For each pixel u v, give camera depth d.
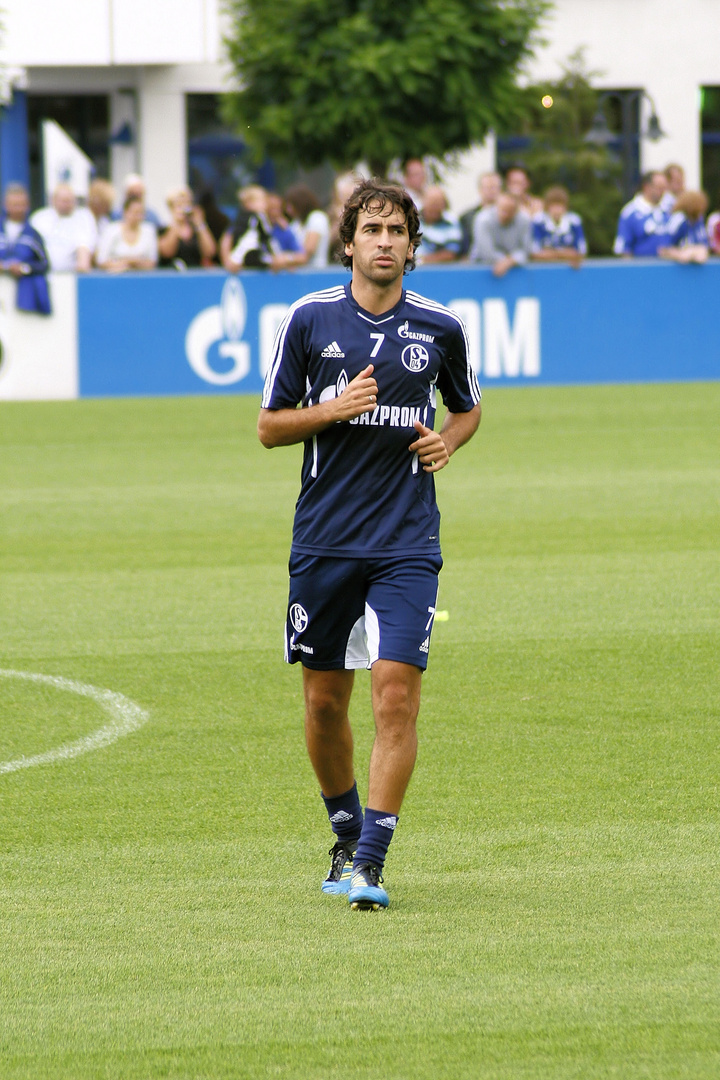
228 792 18.97
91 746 20.91
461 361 16.56
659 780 19.25
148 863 16.47
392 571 15.85
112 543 35.88
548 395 63.28
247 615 28.81
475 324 65.56
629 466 46.69
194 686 24.02
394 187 15.87
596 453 49.06
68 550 35.09
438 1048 11.95
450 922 14.62
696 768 19.75
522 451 49.62
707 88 106.69
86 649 26.36
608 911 14.84
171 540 36.19
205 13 89.94
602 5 103.56
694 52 105.19
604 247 88.69
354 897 14.88
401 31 72.69
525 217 65.56
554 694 23.33
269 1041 12.10
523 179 67.38
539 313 66.19
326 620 16.08
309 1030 12.28
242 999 12.87
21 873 16.16
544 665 25.05
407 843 17.03
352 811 16.27
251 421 56.66
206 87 98.62
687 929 14.33
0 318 62.59
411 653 15.66
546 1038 12.10
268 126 73.44
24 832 17.50
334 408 15.47
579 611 28.88
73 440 52.41
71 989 13.10
